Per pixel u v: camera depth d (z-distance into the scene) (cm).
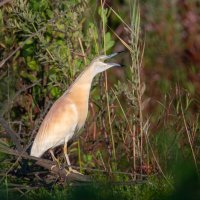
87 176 1405
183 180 1231
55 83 1534
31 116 1570
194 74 1950
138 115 1502
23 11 1502
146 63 1995
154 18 2116
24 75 1597
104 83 1572
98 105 1558
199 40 2086
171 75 1950
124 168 1514
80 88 1449
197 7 2164
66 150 1452
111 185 1361
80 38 1527
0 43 1602
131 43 1479
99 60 1446
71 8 1523
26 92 1591
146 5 2131
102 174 1477
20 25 1515
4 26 1599
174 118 1558
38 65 1575
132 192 1366
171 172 1388
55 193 1362
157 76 1942
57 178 1414
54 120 1431
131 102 1509
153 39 2070
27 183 1429
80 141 1557
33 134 1501
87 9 1554
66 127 1434
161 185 1376
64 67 1511
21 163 1410
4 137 1559
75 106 1441
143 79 1856
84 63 1521
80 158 1502
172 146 1499
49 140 1431
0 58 1631
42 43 1496
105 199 1324
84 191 1327
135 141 1506
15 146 1487
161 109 1639
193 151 1441
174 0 2147
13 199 1376
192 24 2117
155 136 1538
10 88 1606
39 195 1380
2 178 1373
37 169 1446
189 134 1514
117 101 1592
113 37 2066
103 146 1577
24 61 1591
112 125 1557
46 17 1560
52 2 1564
